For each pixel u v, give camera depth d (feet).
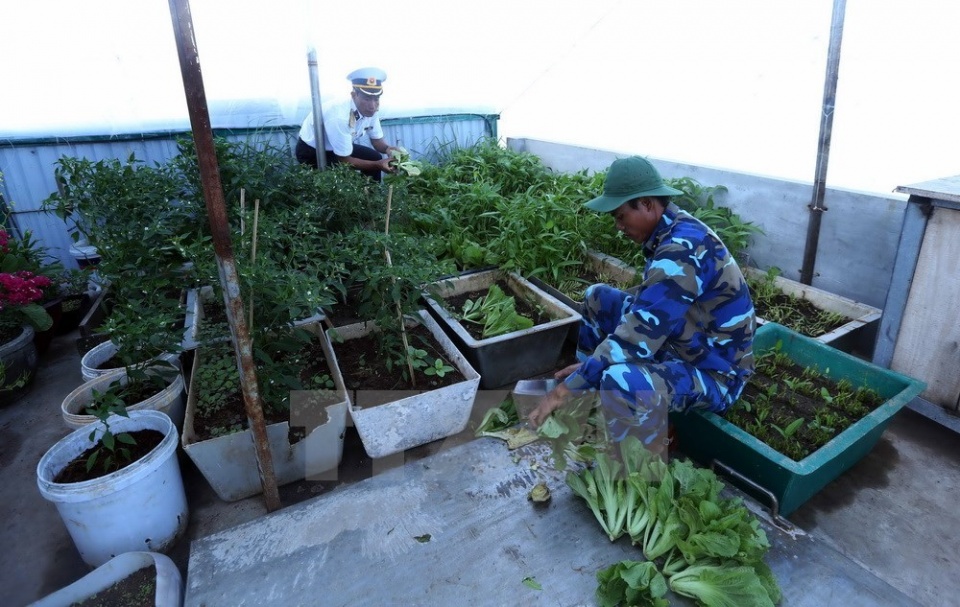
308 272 8.97
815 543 6.36
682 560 6.01
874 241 10.96
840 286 11.80
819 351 9.21
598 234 13.35
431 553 6.31
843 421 8.05
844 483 8.06
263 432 6.75
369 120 15.02
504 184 16.39
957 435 8.99
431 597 5.83
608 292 9.10
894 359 9.14
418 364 8.37
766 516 6.74
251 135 15.70
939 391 8.66
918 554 6.93
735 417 8.14
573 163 17.74
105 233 9.65
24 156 13.48
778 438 7.82
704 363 7.27
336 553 6.33
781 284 12.11
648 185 6.63
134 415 7.35
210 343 8.72
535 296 11.13
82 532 6.48
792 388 8.82
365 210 11.58
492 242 12.37
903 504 7.69
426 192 15.64
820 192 11.19
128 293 9.09
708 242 6.66
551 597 5.80
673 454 8.32
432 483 7.29
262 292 7.60
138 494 6.54
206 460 7.17
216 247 5.63
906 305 8.74
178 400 8.38
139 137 14.60
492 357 9.72
